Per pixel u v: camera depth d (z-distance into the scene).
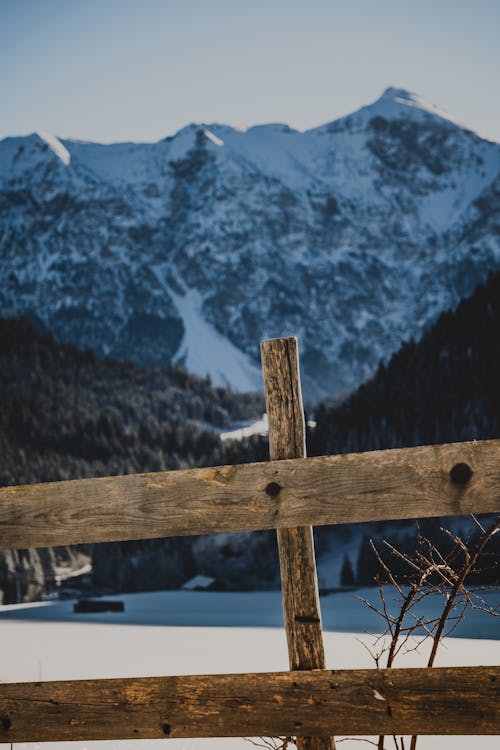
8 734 3.17
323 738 2.97
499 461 2.91
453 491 2.94
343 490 3.05
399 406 101.06
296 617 3.11
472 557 2.94
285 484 3.11
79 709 3.13
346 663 13.97
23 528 3.34
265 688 2.98
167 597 62.22
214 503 3.17
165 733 3.05
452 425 95.31
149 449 130.62
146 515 3.23
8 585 82.50
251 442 113.44
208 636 25.92
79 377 178.38
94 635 27.23
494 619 20.73
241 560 75.19
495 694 2.78
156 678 3.09
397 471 3.00
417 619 3.04
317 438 98.62
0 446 123.12
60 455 130.12
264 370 3.29
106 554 82.50
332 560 66.00
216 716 3.01
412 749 2.99
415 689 2.85
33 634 28.22
